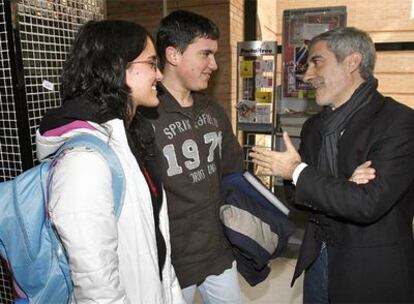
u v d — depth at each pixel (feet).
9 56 3.49
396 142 3.68
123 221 2.65
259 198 4.84
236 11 10.73
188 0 10.70
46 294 2.62
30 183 2.62
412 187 4.03
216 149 4.79
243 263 4.99
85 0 4.54
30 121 3.67
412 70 9.64
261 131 9.39
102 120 2.65
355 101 4.05
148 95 2.99
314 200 3.84
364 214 3.59
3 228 2.61
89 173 2.36
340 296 4.10
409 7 9.42
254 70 9.14
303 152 4.77
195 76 4.33
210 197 4.62
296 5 10.46
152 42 3.01
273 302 7.20
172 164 4.26
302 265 4.51
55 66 4.02
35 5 3.70
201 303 6.89
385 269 3.88
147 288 2.79
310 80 4.43
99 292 2.30
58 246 2.55
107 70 2.67
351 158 3.96
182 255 4.46
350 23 10.02
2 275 4.07
